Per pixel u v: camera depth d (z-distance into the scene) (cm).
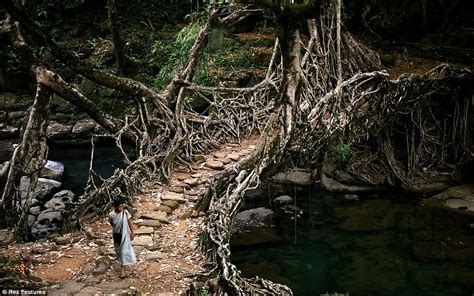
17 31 1030
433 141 1487
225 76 1700
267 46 1914
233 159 1237
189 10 2128
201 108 1627
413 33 1881
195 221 925
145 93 1193
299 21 869
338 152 1277
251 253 1069
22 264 740
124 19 2064
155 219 916
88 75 1116
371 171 1445
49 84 1027
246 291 673
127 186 980
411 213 1291
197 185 1088
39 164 973
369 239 1152
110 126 1165
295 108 1017
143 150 1145
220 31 1625
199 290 667
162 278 735
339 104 1201
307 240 1132
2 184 1223
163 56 1872
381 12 1872
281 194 1377
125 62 1853
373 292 938
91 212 924
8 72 1827
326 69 1380
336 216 1263
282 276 981
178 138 1184
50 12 2008
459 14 2012
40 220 1109
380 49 1842
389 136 1466
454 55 1767
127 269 757
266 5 839
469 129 1484
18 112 1739
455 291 945
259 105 1481
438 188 1402
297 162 1163
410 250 1109
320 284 958
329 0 852
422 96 1428
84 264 773
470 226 1218
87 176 1438
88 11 2069
